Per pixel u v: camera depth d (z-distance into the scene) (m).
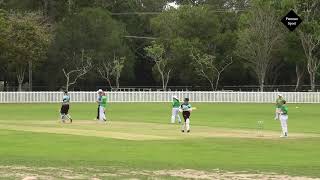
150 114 127.62
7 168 44.09
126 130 85.44
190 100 186.88
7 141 68.31
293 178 39.62
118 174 41.03
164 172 42.41
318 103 182.00
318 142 68.44
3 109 149.00
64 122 102.44
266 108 152.38
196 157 53.97
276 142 68.38
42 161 49.22
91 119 111.50
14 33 184.50
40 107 158.50
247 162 50.16
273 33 197.62
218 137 74.50
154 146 63.59
